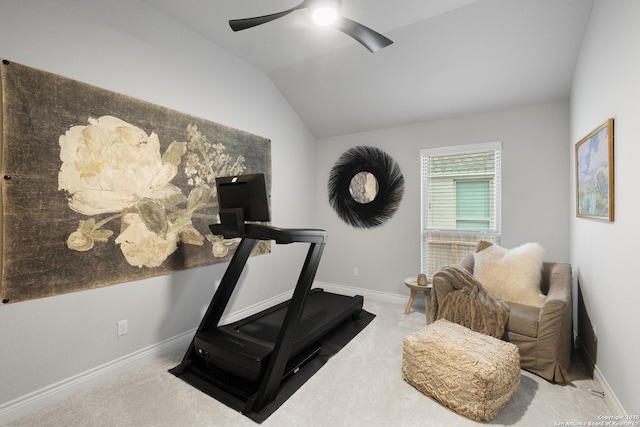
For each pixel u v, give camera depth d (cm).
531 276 254
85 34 196
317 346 254
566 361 209
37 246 176
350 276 423
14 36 167
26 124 171
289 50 300
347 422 168
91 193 199
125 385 202
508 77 284
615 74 173
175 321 253
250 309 333
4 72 163
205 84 278
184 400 187
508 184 320
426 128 364
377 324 310
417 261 374
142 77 228
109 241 209
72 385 190
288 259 392
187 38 262
